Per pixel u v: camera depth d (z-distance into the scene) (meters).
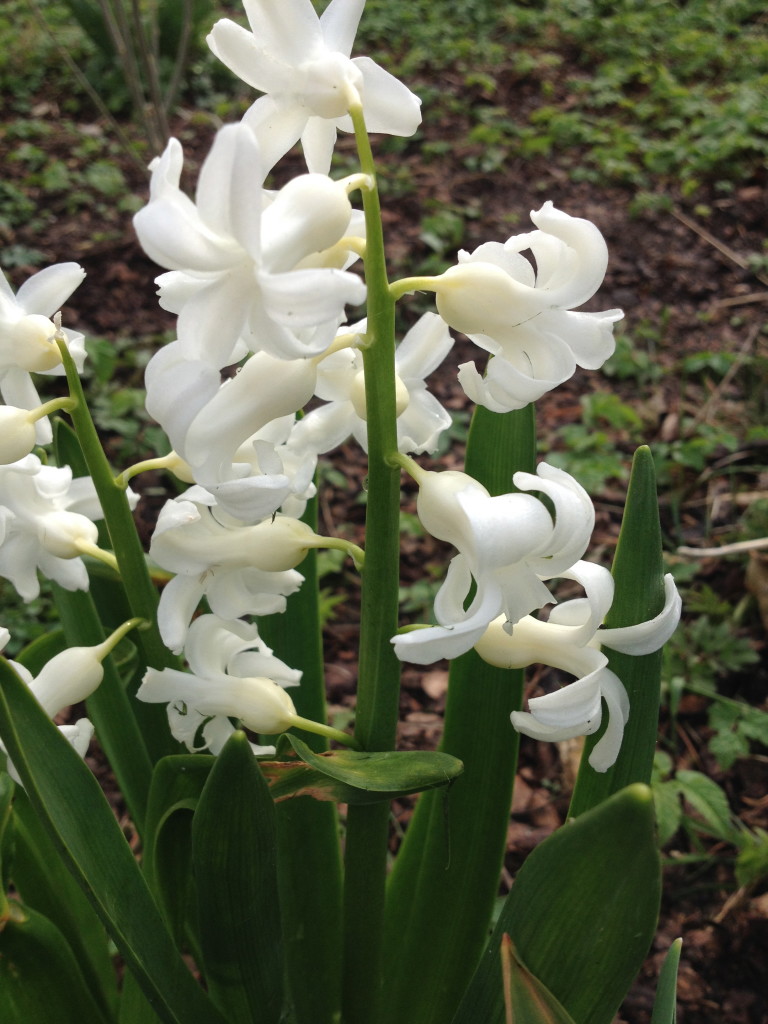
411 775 0.20
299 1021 0.30
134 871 0.22
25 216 0.90
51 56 1.17
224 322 0.17
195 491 0.22
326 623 0.55
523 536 0.18
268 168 0.20
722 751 0.44
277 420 0.23
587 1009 0.21
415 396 0.24
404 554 0.60
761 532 0.56
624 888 0.19
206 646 0.23
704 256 0.89
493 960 0.22
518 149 1.04
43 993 0.24
